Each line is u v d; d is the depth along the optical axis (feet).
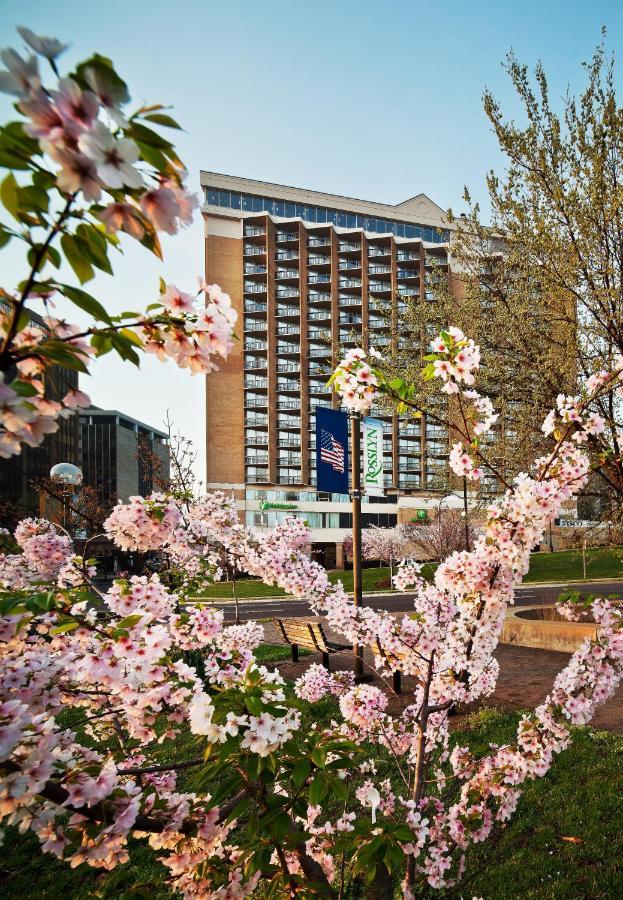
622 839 10.09
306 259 143.43
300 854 5.57
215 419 133.28
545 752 7.43
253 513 131.44
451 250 28.40
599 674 7.61
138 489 233.55
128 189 2.93
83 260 2.97
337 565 132.05
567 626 27.35
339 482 23.52
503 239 25.91
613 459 13.99
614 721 16.46
